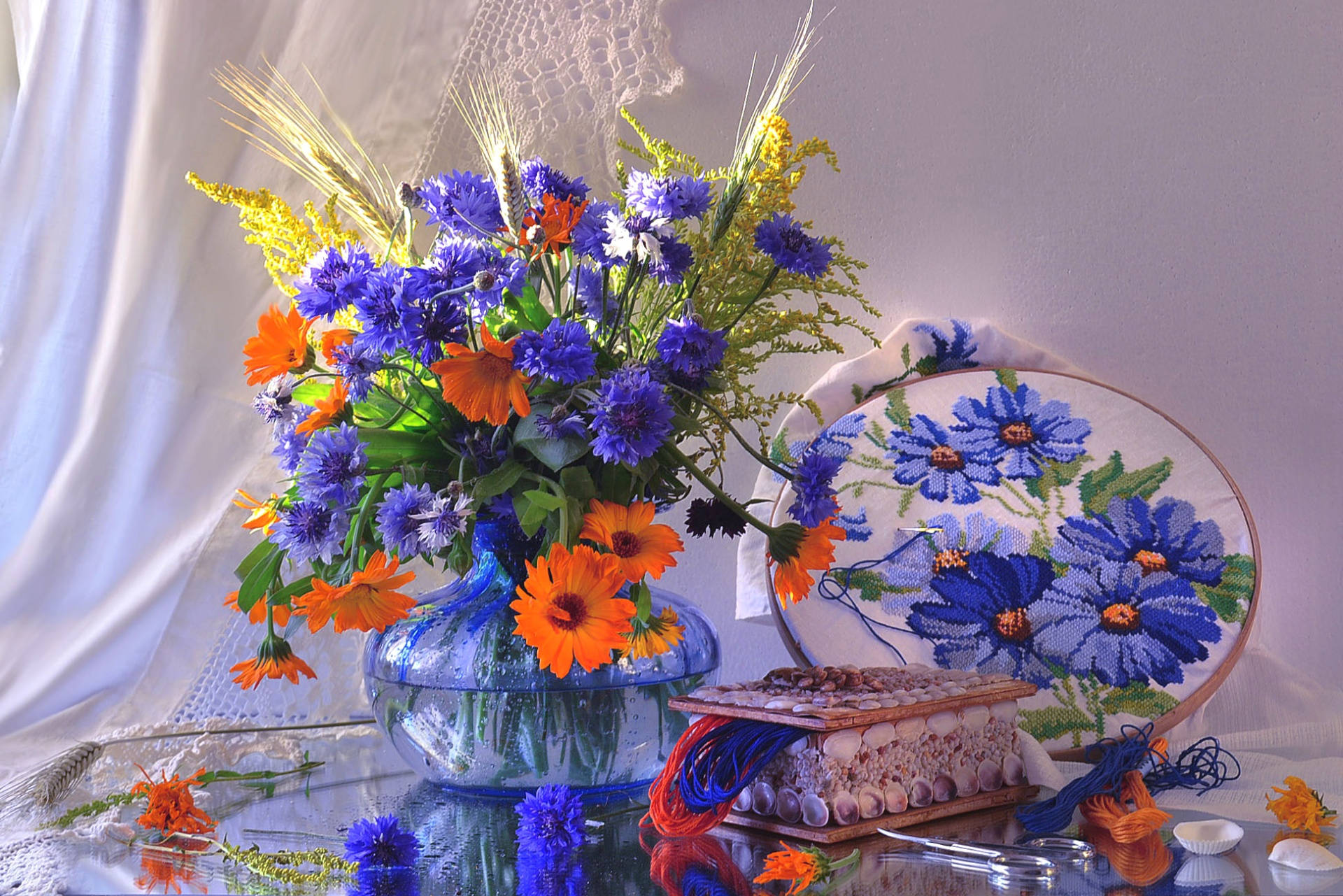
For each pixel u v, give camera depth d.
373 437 0.69
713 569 1.13
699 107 1.12
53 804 0.77
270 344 0.66
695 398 0.73
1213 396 1.05
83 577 1.03
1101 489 0.95
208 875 0.63
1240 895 0.56
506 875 0.62
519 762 0.73
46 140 1.03
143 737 0.93
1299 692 0.95
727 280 0.80
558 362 0.63
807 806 0.66
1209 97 1.05
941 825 0.70
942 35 1.09
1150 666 0.88
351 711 1.06
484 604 0.76
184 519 1.06
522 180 0.71
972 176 1.09
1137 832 0.66
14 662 1.00
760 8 1.12
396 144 1.11
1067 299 1.08
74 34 1.04
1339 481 1.02
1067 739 0.87
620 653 0.73
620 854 0.66
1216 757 0.80
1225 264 1.04
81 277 1.04
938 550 0.94
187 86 1.07
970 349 1.05
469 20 1.12
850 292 0.84
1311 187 1.03
